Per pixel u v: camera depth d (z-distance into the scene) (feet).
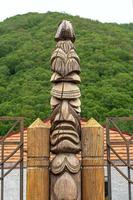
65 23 20.85
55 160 19.20
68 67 19.99
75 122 19.45
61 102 19.69
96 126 19.92
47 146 19.62
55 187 18.80
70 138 19.12
